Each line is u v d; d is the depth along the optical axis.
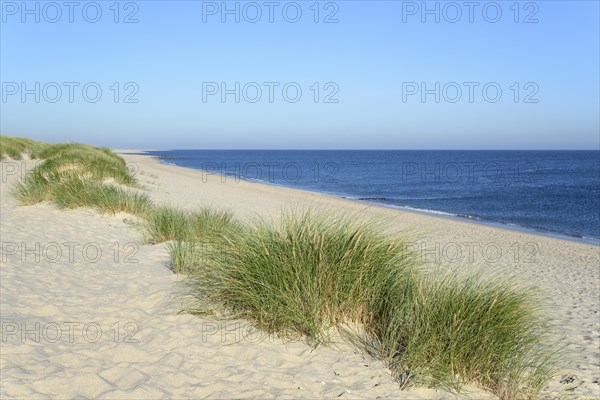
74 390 3.37
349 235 5.01
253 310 4.75
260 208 18.84
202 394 3.44
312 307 4.50
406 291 4.56
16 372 3.51
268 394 3.47
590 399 4.08
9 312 4.84
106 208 11.45
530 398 3.93
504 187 46.59
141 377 3.63
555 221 23.67
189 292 5.58
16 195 12.96
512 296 4.40
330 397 3.50
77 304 5.27
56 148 28.86
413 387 3.75
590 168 91.50
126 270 6.77
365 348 4.30
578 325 6.66
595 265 12.05
